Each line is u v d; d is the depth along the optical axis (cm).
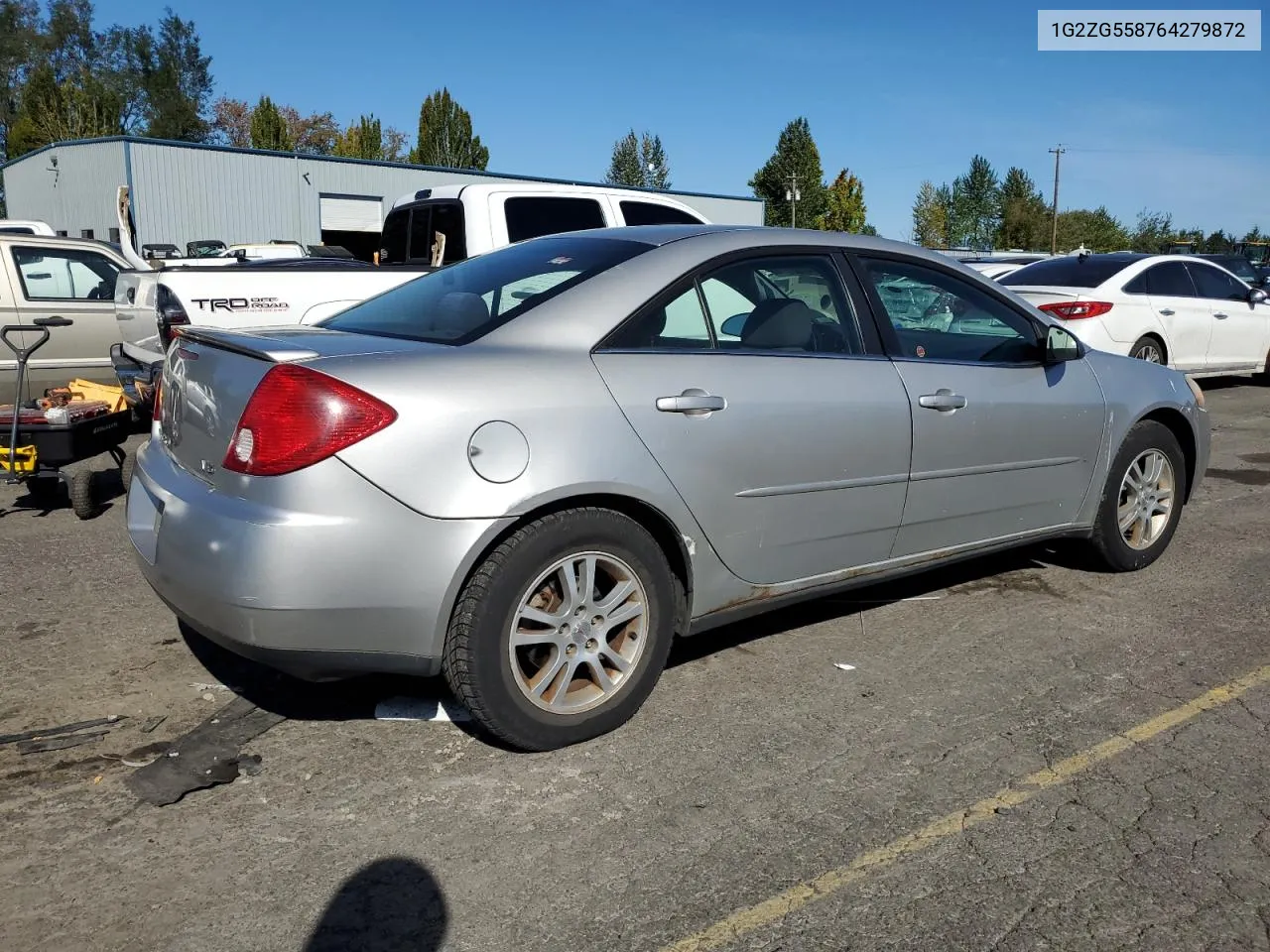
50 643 409
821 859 269
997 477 432
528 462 299
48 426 582
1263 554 551
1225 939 240
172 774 308
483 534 292
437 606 291
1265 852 274
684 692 371
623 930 241
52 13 7719
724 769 316
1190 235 7194
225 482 294
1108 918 247
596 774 312
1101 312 1034
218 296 669
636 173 8194
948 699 367
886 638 427
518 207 830
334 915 244
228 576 281
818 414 364
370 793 299
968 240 7900
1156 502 513
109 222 3206
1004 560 535
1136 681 384
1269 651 415
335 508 279
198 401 318
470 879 259
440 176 3584
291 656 286
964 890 257
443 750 325
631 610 330
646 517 336
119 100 7225
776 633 431
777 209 7862
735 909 248
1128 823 288
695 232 380
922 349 412
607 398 318
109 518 614
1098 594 483
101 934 236
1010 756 326
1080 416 461
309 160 3322
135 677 376
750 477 349
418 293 389
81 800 292
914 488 399
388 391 286
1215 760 324
